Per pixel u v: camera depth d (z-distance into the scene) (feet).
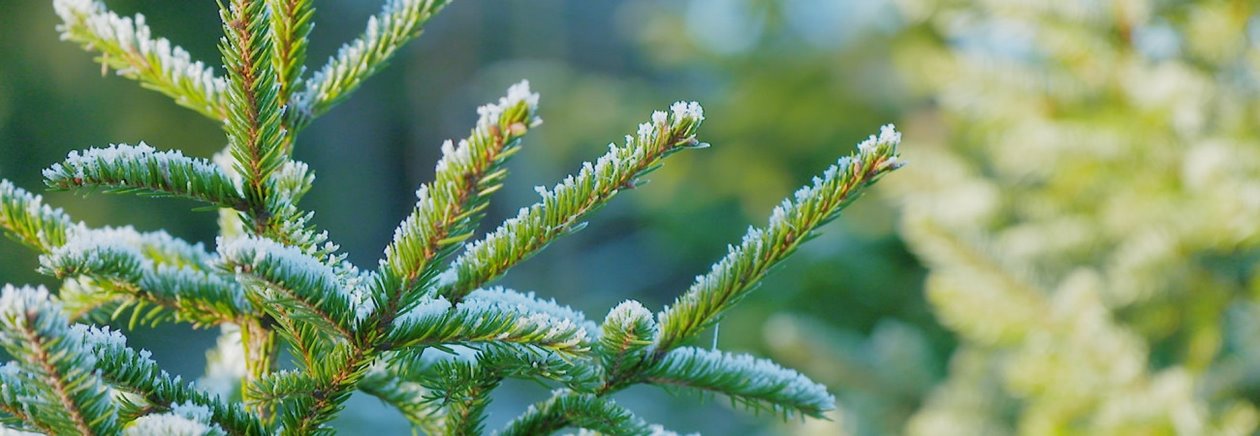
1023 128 6.03
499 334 2.73
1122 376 5.14
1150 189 5.77
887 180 6.72
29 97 17.24
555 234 2.77
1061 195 6.27
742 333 12.45
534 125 2.58
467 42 32.30
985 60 6.03
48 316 2.53
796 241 2.84
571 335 2.73
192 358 15.38
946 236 5.50
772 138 15.38
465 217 2.65
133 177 2.73
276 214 2.82
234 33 2.71
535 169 22.72
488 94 28.30
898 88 14.08
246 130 2.76
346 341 2.72
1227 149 5.16
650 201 16.07
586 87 18.04
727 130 15.57
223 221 3.26
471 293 2.85
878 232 12.51
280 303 2.67
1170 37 5.62
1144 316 5.58
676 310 2.88
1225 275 5.40
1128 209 5.85
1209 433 4.92
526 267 25.73
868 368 7.86
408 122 31.50
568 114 17.72
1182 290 5.44
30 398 2.61
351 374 2.76
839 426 6.01
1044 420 5.39
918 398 7.75
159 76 3.02
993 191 6.40
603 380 2.89
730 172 15.61
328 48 25.26
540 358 2.81
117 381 2.75
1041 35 5.73
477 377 2.82
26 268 15.02
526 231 2.77
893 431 7.65
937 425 6.84
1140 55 5.63
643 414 13.20
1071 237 6.19
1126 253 5.69
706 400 2.93
